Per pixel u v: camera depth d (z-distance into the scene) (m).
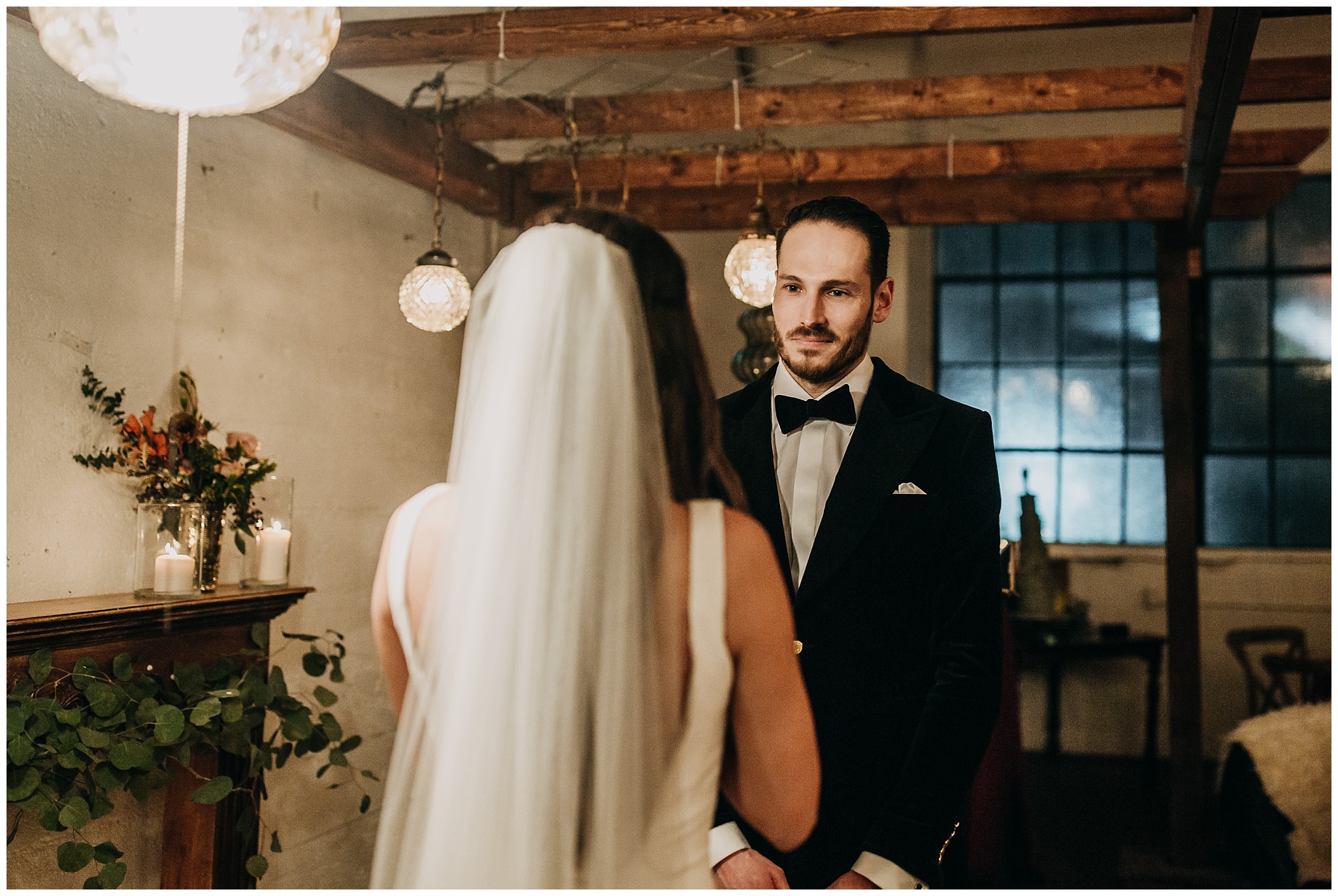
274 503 2.71
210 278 2.81
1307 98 3.19
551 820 0.88
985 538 1.31
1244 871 3.75
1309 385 5.81
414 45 2.71
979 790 3.22
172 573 2.31
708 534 0.93
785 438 1.40
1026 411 6.15
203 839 2.52
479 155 4.04
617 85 4.35
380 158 3.38
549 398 0.93
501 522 0.92
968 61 4.66
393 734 3.65
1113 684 5.76
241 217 2.94
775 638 0.93
